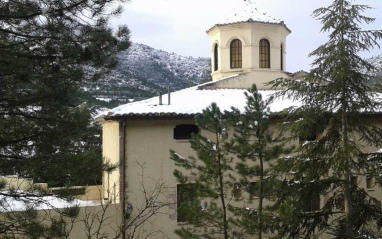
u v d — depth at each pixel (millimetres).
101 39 8516
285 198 11711
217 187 11711
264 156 11414
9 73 7812
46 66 8664
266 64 22953
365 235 11664
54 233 8375
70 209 8820
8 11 8289
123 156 16359
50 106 9047
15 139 9148
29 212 8477
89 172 8875
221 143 12664
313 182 11953
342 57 11531
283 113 12750
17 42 8547
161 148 16828
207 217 11273
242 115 11375
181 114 16359
